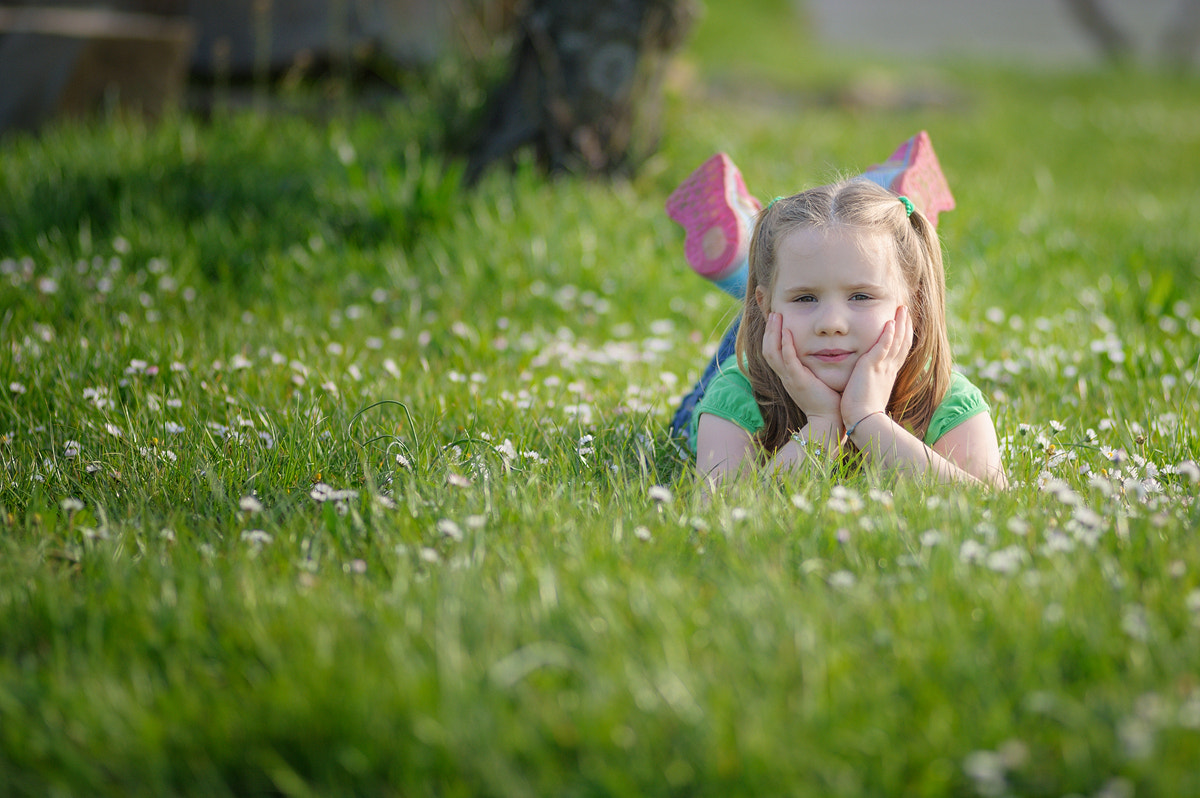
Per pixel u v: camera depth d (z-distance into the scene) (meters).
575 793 1.49
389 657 1.74
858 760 1.54
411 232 5.46
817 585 1.94
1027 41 23.80
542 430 3.05
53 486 2.73
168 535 2.30
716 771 1.50
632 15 6.34
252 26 8.62
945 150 10.53
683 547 2.20
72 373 3.51
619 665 1.69
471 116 7.10
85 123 7.35
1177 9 23.77
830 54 19.89
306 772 1.59
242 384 3.55
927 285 2.79
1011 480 2.72
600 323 4.73
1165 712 1.53
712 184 3.19
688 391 3.75
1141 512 2.28
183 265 4.95
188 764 1.58
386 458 2.81
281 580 2.07
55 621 1.94
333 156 6.48
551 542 2.22
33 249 5.10
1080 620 1.78
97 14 8.63
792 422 2.83
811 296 2.66
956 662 1.69
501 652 1.77
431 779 1.53
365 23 8.47
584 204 5.83
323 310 4.64
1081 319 4.52
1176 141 11.89
